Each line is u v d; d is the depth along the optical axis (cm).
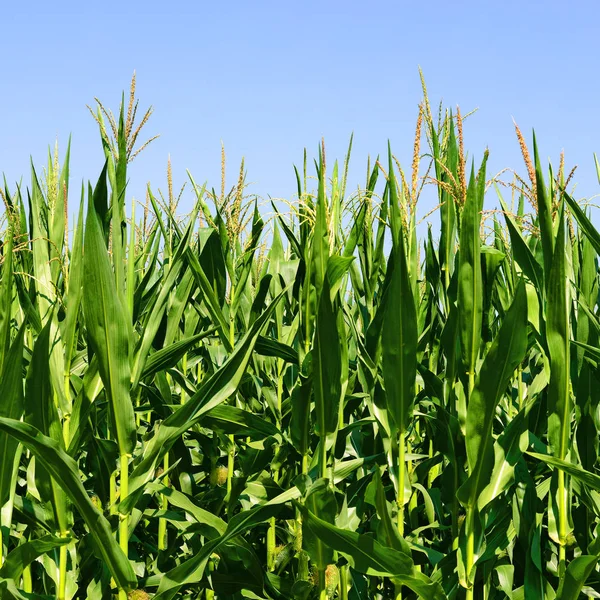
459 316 313
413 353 307
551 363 292
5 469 283
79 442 314
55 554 316
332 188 393
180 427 298
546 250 290
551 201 310
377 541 309
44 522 312
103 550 282
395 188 300
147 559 426
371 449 398
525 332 271
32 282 405
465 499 299
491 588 359
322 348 308
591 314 317
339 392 323
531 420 357
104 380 292
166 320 420
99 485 357
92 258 279
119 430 298
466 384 331
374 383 356
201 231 446
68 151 359
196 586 359
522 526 318
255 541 443
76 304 315
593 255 351
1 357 282
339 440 364
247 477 383
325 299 299
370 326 356
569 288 332
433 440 422
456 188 331
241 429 361
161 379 408
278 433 359
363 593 373
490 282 346
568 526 305
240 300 444
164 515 336
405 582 294
